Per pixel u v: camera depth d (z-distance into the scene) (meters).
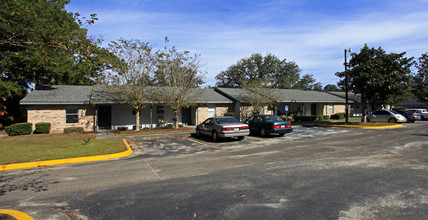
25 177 6.26
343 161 7.35
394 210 3.87
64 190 5.17
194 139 13.86
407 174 5.83
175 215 3.84
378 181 5.33
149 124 21.25
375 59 19.61
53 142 11.70
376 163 7.01
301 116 27.48
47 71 17.86
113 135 15.45
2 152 9.11
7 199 4.68
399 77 18.80
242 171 6.45
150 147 11.18
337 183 5.25
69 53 6.25
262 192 4.80
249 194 4.71
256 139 13.41
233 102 24.97
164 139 14.02
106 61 14.89
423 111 28.55
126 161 8.16
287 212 3.87
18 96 22.08
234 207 4.11
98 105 19.34
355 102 33.62
